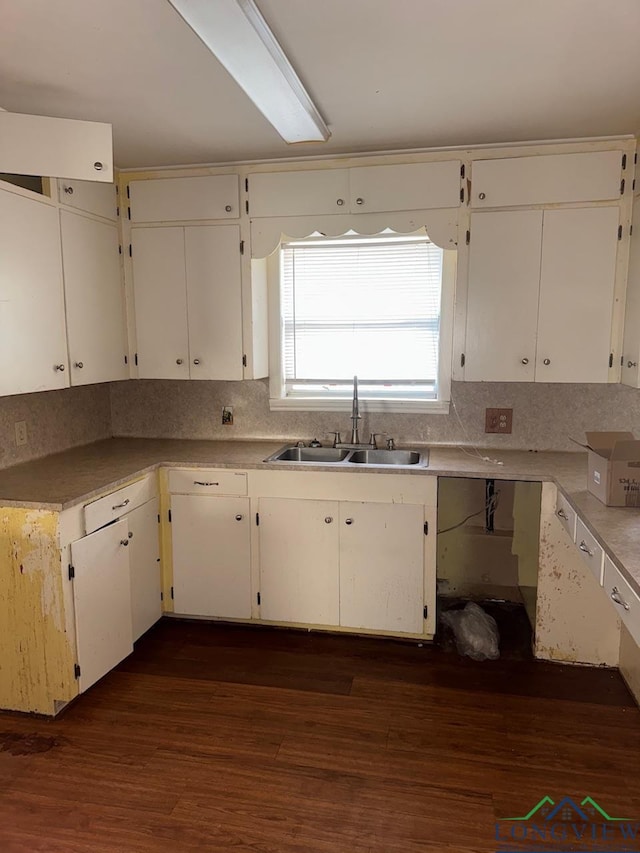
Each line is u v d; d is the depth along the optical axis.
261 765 2.04
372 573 2.81
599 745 2.12
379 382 3.30
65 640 2.23
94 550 2.36
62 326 2.62
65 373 2.65
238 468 2.86
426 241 3.12
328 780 1.96
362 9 1.58
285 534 2.86
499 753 2.08
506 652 2.78
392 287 3.21
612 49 1.82
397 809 1.84
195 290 3.07
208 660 2.73
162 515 2.96
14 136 2.04
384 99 2.20
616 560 1.60
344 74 1.99
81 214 2.75
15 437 2.79
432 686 2.50
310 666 2.67
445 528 3.30
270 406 3.37
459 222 2.80
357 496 2.76
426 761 2.05
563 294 2.75
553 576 2.61
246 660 2.72
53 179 2.53
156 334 3.15
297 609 2.92
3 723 2.28
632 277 2.60
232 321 3.06
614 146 2.62
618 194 2.64
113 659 2.51
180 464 2.90
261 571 2.92
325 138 2.48
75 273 2.71
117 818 1.82
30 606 2.24
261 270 3.18
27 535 2.19
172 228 3.06
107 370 2.99
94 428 3.41
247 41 1.64
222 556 2.94
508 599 3.29
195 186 3.00
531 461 2.84
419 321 3.20
